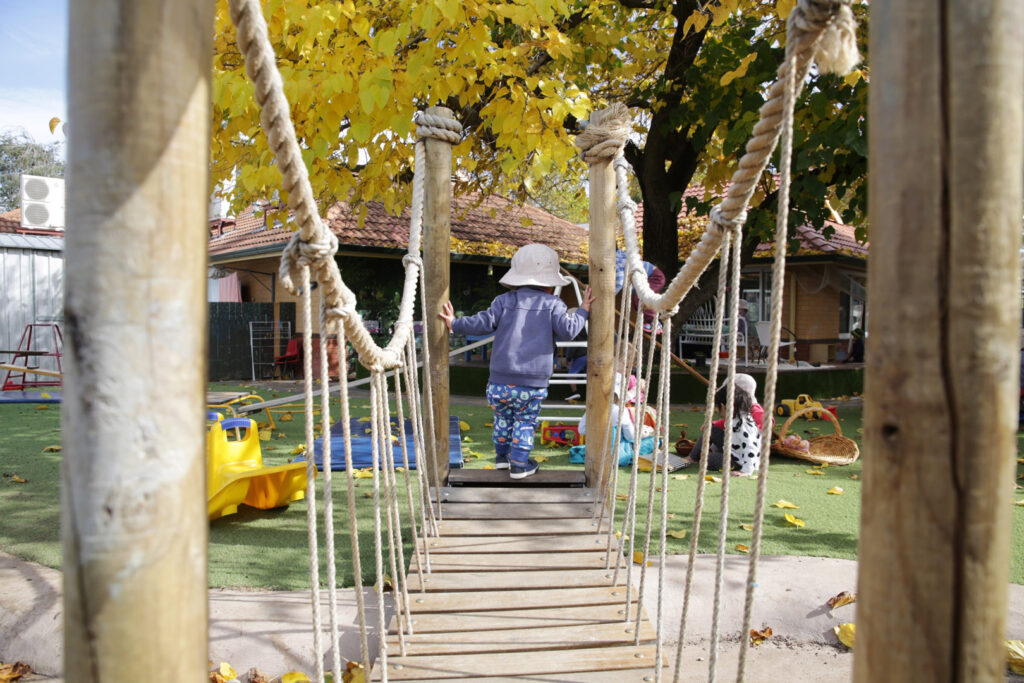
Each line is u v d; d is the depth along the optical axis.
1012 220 0.89
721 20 4.63
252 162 4.58
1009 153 0.88
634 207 3.75
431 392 4.46
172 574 0.91
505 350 4.76
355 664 2.77
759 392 10.78
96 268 0.86
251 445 4.85
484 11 4.05
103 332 0.86
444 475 4.62
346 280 14.00
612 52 9.66
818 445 6.73
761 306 14.78
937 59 0.88
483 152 7.66
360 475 5.79
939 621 0.91
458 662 2.64
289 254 1.43
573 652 2.71
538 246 5.03
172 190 0.88
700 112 8.54
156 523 0.89
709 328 13.33
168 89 0.87
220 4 4.01
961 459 0.90
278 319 15.97
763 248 13.09
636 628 2.76
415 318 14.77
